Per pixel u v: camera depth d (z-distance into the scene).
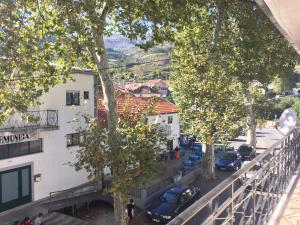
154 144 18.31
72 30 15.84
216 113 26.44
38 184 23.41
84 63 20.80
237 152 35.16
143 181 17.33
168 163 34.06
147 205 22.61
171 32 19.02
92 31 16.56
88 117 19.59
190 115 27.31
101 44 17.92
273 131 61.69
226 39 27.98
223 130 26.98
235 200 3.61
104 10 17.33
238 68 28.86
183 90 27.38
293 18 2.16
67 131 25.36
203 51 27.70
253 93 39.03
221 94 26.56
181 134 46.28
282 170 6.69
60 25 16.05
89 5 16.09
